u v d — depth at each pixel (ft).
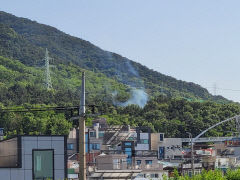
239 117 526.57
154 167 339.57
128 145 409.69
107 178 266.98
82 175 134.72
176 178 213.66
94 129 472.85
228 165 374.84
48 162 231.91
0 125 653.30
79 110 137.08
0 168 228.43
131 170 277.64
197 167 355.56
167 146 472.85
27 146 229.86
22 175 228.22
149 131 482.69
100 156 327.67
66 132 629.10
